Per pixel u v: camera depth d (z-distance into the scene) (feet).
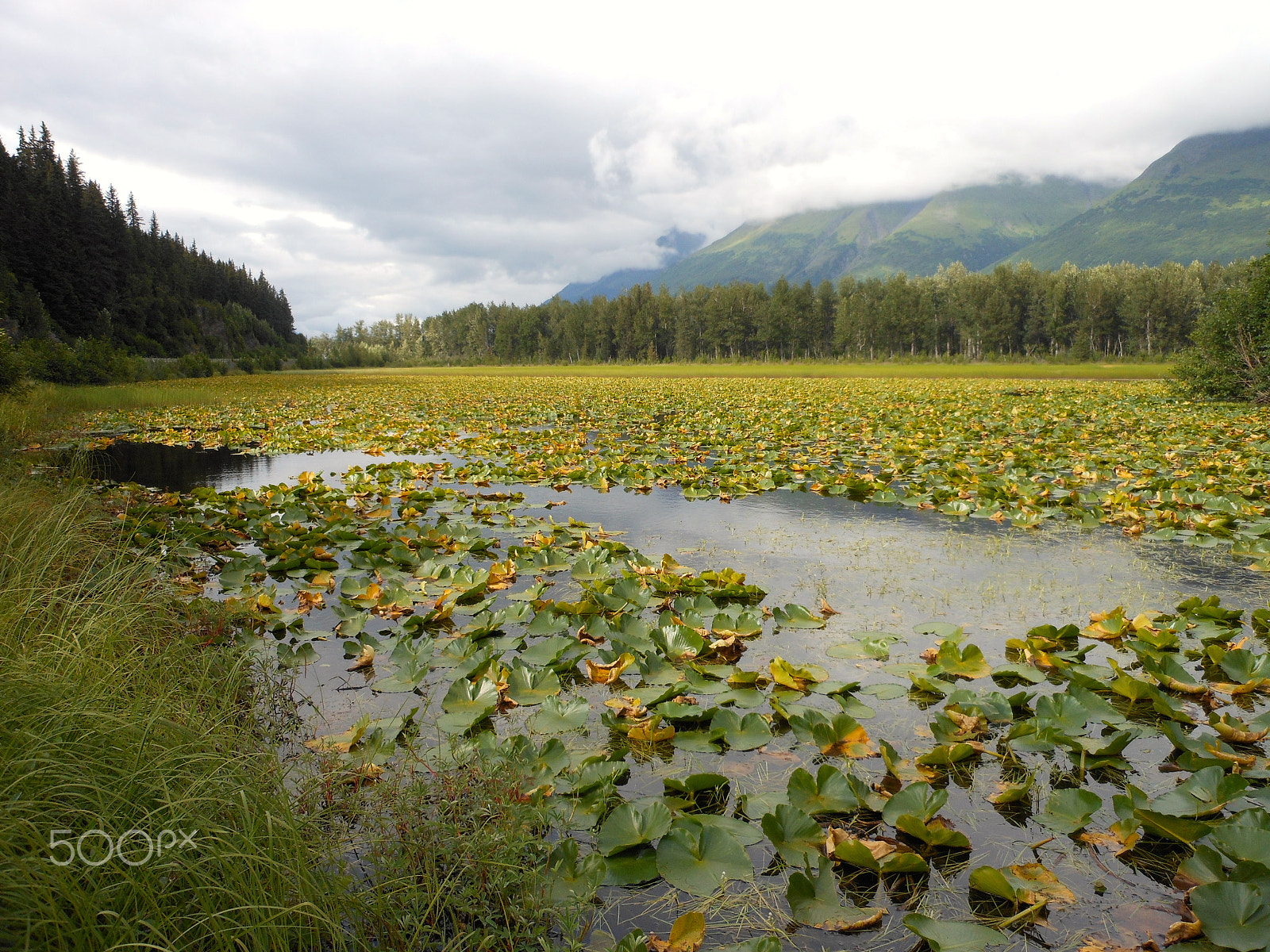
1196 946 6.77
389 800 8.21
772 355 293.23
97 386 96.58
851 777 9.14
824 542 21.93
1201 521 22.33
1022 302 247.50
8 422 41.70
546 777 9.24
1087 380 122.11
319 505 26.61
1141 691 11.50
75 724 7.77
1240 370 59.62
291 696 12.32
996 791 9.54
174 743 8.34
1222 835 7.72
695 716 10.93
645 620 15.64
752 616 14.71
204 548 21.44
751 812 8.89
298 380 157.58
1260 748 10.31
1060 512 25.32
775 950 6.53
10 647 9.54
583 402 78.28
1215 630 14.21
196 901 6.30
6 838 5.90
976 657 12.71
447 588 17.53
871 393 87.04
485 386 122.01
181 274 272.51
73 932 5.67
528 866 7.79
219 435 49.49
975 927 6.98
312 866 7.38
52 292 173.78
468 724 10.70
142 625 12.98
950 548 21.12
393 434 51.21
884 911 7.45
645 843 8.27
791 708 11.41
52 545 14.97
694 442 44.37
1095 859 8.22
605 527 23.98
